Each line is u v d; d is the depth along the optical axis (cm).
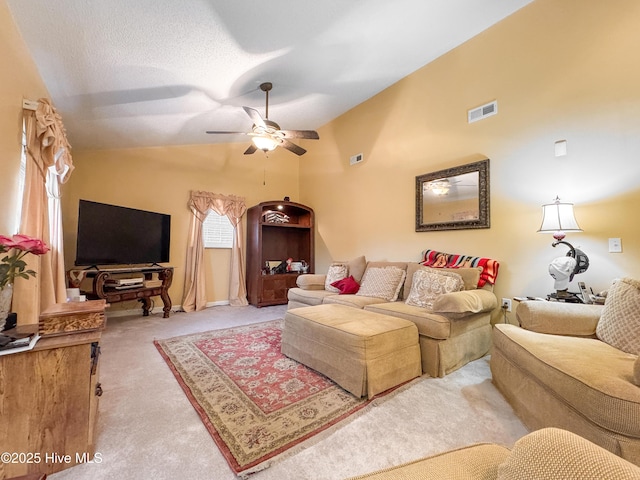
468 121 326
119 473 128
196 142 481
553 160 263
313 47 294
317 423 167
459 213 330
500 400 194
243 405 185
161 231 438
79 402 134
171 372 233
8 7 171
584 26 247
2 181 171
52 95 258
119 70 246
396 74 387
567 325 191
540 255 271
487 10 284
